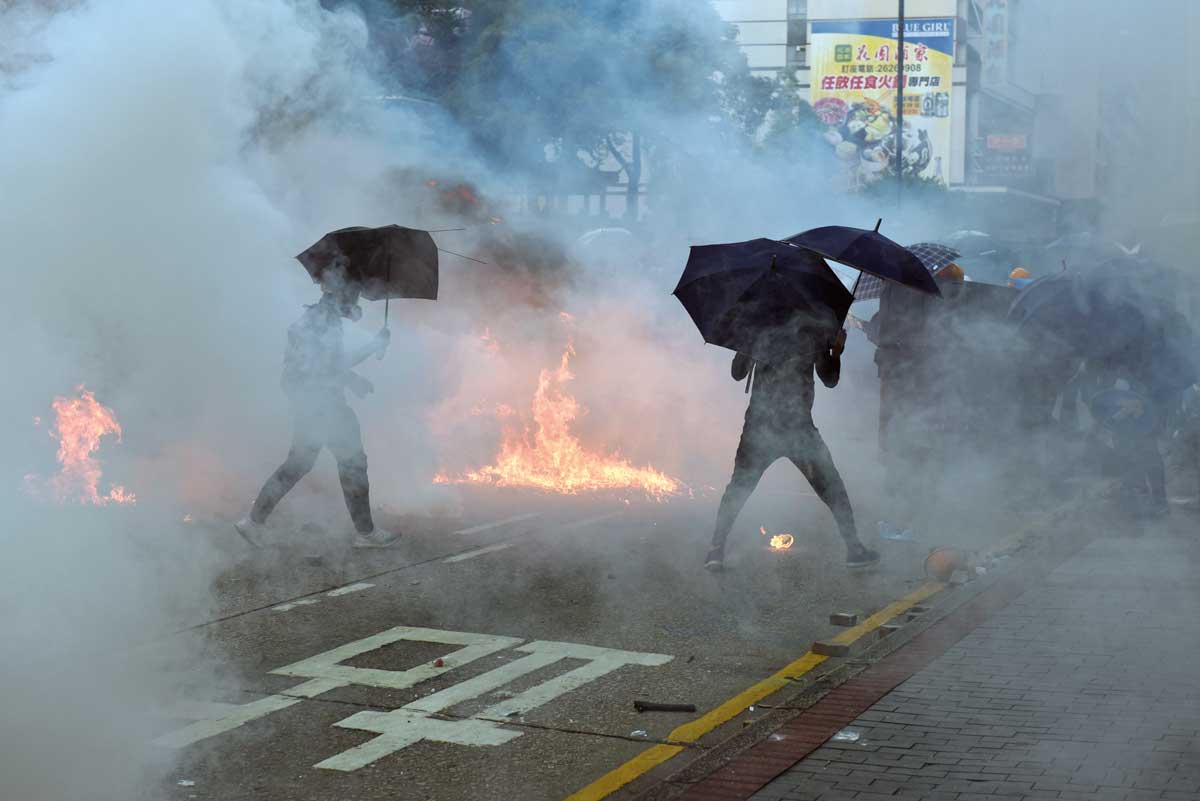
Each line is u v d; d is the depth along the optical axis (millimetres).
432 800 4090
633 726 4828
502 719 4898
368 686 5262
